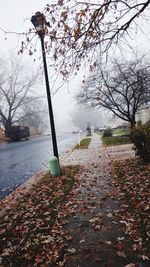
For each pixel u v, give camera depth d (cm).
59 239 503
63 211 652
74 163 1426
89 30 589
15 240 536
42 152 2431
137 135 1093
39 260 444
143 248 443
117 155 1543
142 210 605
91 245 473
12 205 778
